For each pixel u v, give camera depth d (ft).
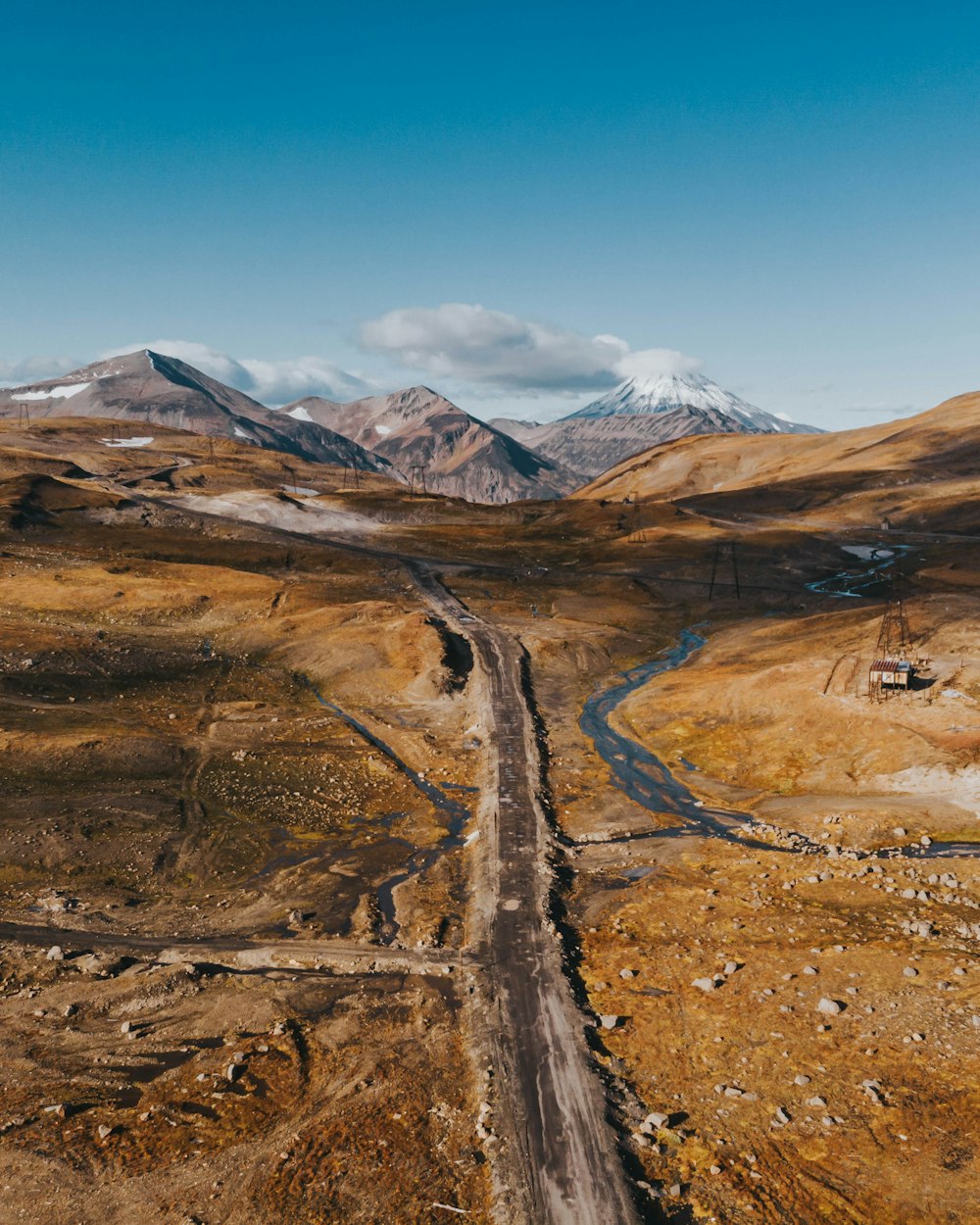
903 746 272.31
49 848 229.66
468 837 247.09
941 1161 114.73
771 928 187.11
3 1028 155.74
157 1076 142.82
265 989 170.09
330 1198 114.93
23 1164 120.98
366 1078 140.97
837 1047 141.79
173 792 274.98
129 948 186.60
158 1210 112.57
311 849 242.37
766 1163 117.50
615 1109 130.31
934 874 206.80
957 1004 150.41
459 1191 116.06
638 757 314.55
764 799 267.18
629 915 199.41
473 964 176.86
